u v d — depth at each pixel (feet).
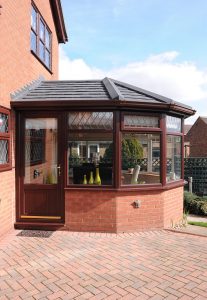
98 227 21.22
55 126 21.79
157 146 22.30
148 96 22.65
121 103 20.20
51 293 12.53
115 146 20.98
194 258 16.52
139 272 14.66
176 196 24.62
